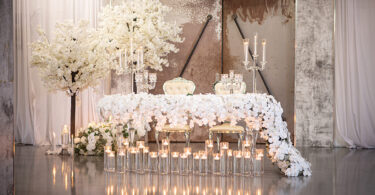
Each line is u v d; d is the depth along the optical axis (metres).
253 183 3.96
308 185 3.91
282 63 8.05
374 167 5.11
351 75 7.82
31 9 7.59
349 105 7.81
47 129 7.64
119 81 7.89
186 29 8.42
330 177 4.36
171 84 5.93
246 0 8.27
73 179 4.16
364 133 7.68
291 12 7.98
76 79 6.21
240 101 4.28
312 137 7.71
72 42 6.04
